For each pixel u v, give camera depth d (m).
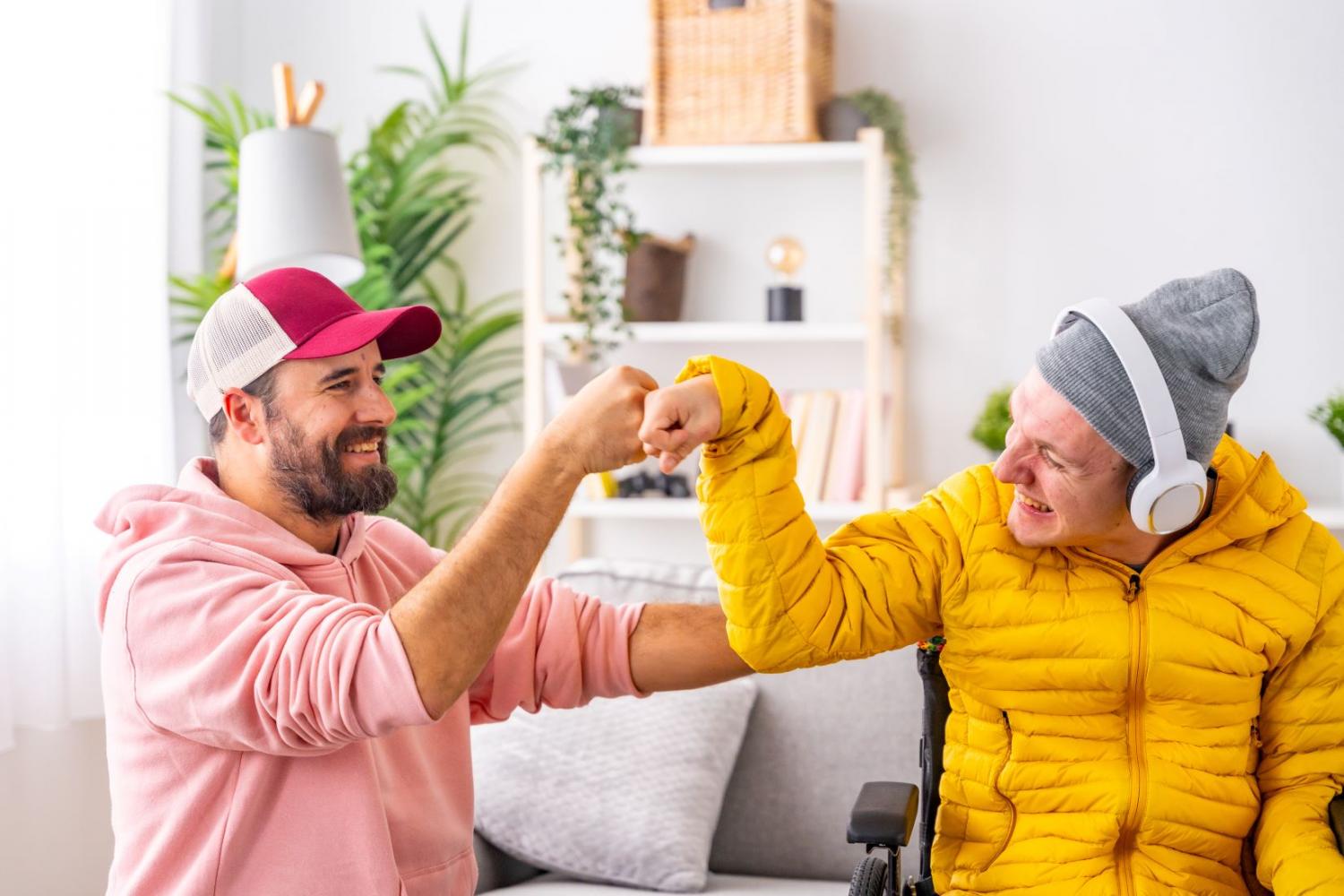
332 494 1.50
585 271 3.41
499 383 3.69
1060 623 1.45
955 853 1.54
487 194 3.67
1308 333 3.26
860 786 2.23
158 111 3.03
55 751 2.78
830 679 2.29
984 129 3.40
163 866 1.39
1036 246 3.38
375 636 1.30
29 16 2.66
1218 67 3.28
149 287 2.99
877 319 3.16
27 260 2.64
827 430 3.25
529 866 2.30
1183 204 3.31
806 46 3.13
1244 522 1.47
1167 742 1.47
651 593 2.42
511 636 1.64
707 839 2.17
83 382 2.79
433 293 3.63
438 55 3.52
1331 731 1.50
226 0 3.62
